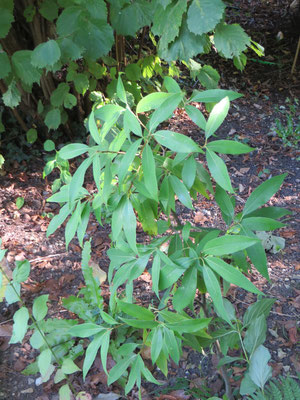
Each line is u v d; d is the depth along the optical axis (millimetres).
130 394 2279
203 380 2297
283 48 6492
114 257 1388
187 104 1245
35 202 3668
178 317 1270
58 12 3301
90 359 1353
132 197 1273
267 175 4039
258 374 1646
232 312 1856
